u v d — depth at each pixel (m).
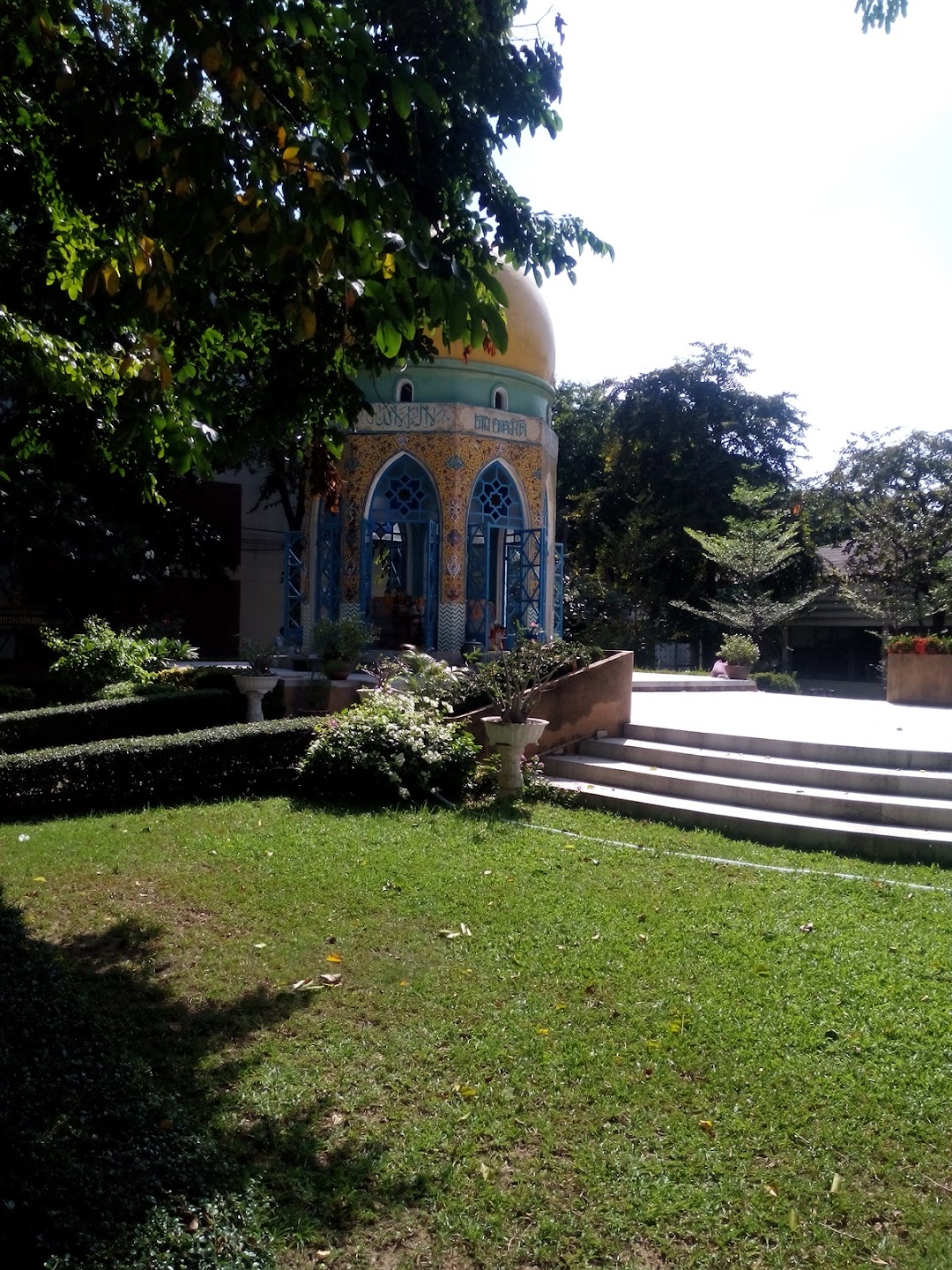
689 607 28.39
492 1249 2.97
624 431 31.48
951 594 24.73
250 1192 3.02
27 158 5.88
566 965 5.02
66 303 7.26
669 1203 3.17
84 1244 2.48
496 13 5.04
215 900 6.13
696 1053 4.12
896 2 6.38
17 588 19.97
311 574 16.39
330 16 4.04
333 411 5.53
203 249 3.71
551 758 9.97
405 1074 3.98
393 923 5.68
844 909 5.83
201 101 5.86
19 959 4.30
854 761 8.62
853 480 29.88
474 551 16.62
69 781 8.70
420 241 3.74
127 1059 3.60
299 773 9.39
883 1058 4.04
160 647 14.38
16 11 4.31
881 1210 3.14
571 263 5.55
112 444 4.82
